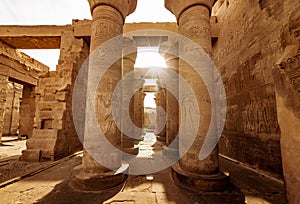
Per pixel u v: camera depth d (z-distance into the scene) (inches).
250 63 230.2
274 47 186.2
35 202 120.3
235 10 276.8
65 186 149.8
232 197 130.5
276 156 178.1
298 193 89.5
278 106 104.1
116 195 133.6
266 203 121.2
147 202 122.4
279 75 103.6
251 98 225.5
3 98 408.5
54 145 252.1
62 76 301.4
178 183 157.2
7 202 119.8
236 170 204.5
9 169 199.6
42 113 283.0
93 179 144.6
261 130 203.3
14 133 684.7
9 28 350.9
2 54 392.5
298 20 100.5
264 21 203.9
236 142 261.9
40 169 199.6
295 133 93.0
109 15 188.1
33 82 536.1
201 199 127.4
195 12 187.9
